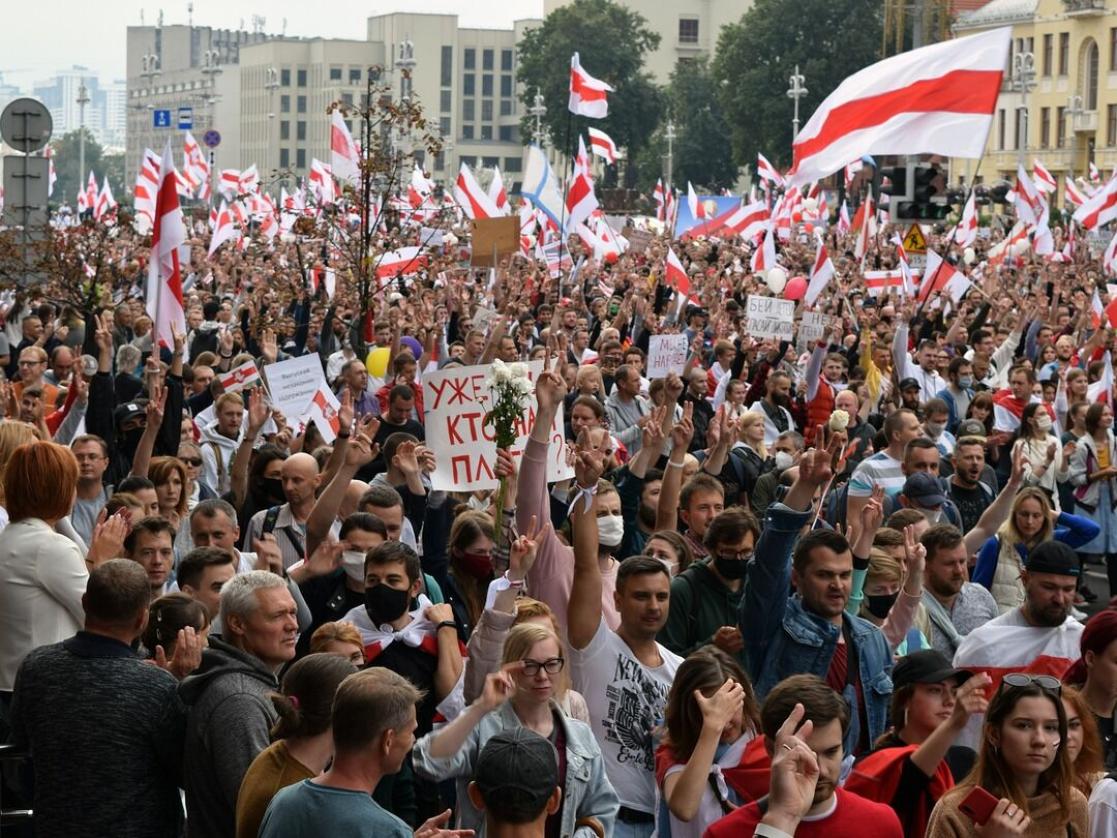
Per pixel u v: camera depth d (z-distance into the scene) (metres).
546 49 153.38
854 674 9.47
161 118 96.69
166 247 17.59
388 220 26.88
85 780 7.71
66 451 9.27
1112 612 8.94
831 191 96.81
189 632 8.05
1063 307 34.59
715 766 8.07
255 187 63.25
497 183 42.03
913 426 16.06
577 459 9.44
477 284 37.69
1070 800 7.52
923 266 37.22
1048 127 138.50
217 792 7.54
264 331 22.52
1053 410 22.05
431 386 12.48
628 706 9.12
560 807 7.99
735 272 47.09
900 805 7.93
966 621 11.50
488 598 8.79
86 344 20.66
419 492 13.37
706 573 10.39
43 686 7.84
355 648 8.73
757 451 17.33
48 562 9.12
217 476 15.99
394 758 6.88
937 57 22.78
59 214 59.09
